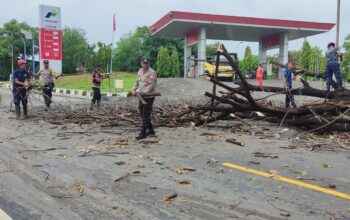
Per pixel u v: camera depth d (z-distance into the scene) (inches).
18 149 318.7
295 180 230.7
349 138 346.0
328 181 228.8
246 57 2260.1
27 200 200.8
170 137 365.1
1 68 3710.6
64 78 1784.0
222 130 404.8
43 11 1259.8
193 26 1488.7
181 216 178.7
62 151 309.6
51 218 178.1
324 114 378.3
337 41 995.9
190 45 1616.6
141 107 359.9
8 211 186.7
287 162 272.1
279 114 392.8
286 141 345.1
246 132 389.4
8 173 248.4
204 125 422.0
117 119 452.1
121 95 959.0
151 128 369.4
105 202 196.5
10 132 406.6
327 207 189.2
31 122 484.1
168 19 1418.6
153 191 212.4
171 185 222.1
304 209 186.5
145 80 357.1
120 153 300.5
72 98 990.4
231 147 321.1
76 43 3191.4
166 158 283.9
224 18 1416.1
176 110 488.7
